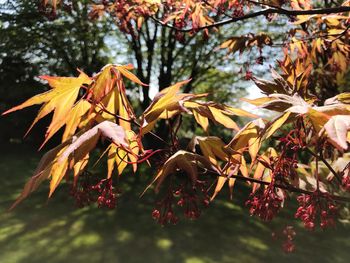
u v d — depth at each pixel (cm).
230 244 880
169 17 390
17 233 894
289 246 190
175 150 155
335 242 913
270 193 176
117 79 135
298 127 171
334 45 343
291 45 346
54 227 941
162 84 2036
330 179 228
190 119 1642
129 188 1270
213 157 159
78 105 138
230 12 885
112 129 108
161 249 828
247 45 344
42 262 753
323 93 381
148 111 136
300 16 347
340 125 104
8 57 1798
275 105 139
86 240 864
